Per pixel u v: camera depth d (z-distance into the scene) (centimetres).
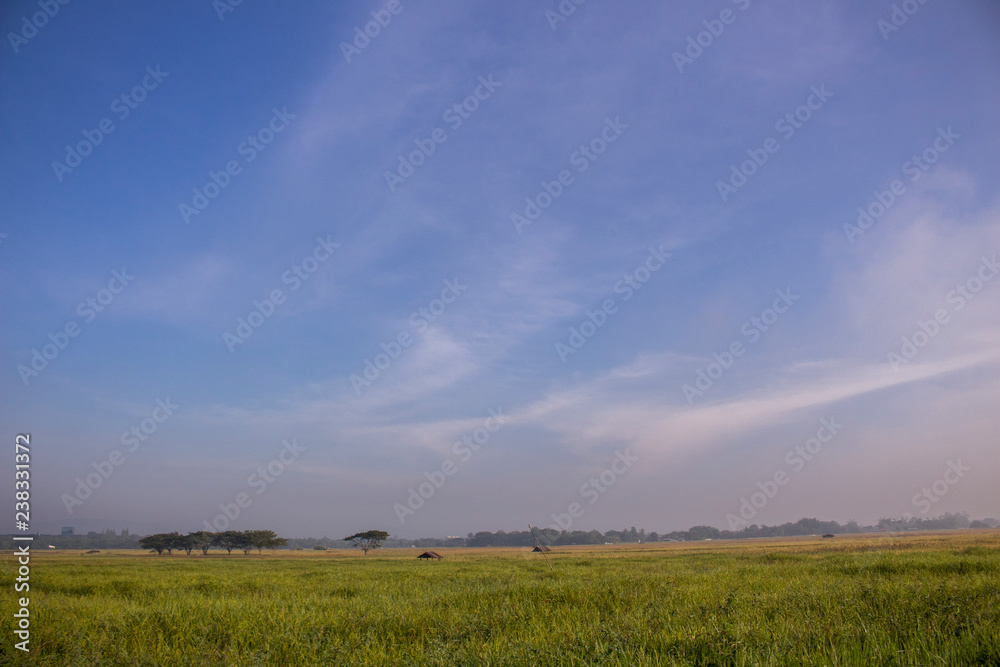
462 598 1386
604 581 1695
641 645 776
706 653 732
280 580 2384
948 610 881
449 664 773
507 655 765
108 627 1063
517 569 3022
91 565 4459
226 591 1916
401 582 2170
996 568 1711
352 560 6172
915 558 2270
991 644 658
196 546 11144
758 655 680
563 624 968
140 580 2209
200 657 877
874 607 980
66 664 873
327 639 947
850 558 2558
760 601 1088
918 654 661
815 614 928
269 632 1026
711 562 3247
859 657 650
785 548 5850
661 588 1437
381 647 902
